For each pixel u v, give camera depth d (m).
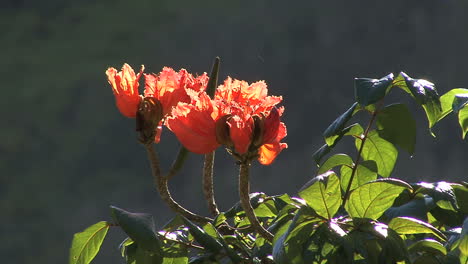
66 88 34.06
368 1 34.16
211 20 35.50
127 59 35.47
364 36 33.91
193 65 35.19
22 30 37.06
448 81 32.53
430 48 32.94
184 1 36.47
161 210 31.03
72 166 32.47
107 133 32.94
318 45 34.06
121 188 31.73
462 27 32.75
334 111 33.25
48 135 33.19
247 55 34.62
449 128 29.30
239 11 35.66
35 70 35.12
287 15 34.72
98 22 36.69
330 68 33.62
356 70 33.47
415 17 33.09
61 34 36.72
